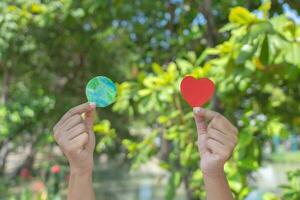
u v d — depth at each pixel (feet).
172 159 8.22
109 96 3.65
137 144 8.74
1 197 14.75
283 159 23.50
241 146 6.09
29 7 12.25
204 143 3.41
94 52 14.49
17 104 13.82
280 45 5.35
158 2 10.32
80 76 15.74
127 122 15.05
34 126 14.90
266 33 5.37
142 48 10.98
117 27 11.47
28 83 15.24
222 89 6.38
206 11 7.98
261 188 18.74
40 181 14.26
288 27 5.63
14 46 13.04
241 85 6.25
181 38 9.55
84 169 3.49
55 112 14.42
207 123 3.47
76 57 15.49
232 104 7.08
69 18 11.28
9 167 20.04
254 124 6.58
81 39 13.20
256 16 5.65
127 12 10.07
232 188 6.06
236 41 5.96
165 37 10.55
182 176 7.99
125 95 8.00
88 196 3.49
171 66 7.39
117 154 15.38
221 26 8.50
